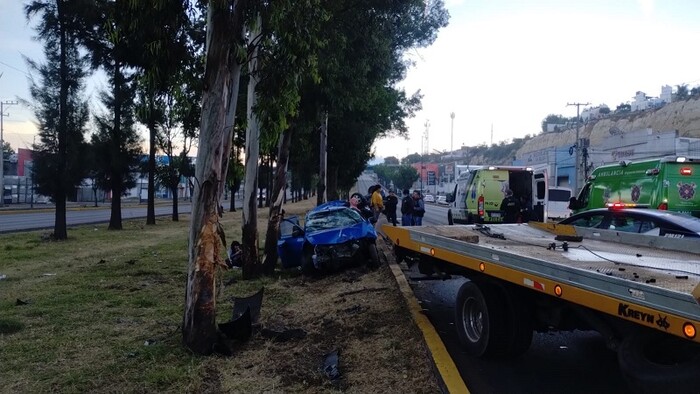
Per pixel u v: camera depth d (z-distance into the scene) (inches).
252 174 434.6
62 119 737.6
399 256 333.7
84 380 201.3
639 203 506.6
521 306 219.9
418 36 624.7
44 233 850.1
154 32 249.3
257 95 332.5
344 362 220.8
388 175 5182.1
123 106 879.7
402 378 199.6
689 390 130.6
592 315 172.7
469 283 237.3
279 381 201.0
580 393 195.5
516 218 653.9
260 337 253.9
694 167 483.2
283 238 510.6
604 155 1924.2
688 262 194.1
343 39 437.1
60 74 733.9
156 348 236.4
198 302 234.7
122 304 332.8
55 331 271.1
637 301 137.9
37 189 746.2
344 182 1957.4
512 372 217.8
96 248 651.5
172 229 960.3
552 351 245.4
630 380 148.3
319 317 294.8
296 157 1226.6
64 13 724.0
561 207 1210.0
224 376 207.9
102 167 890.1
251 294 371.6
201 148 240.1
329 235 454.0
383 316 285.1
